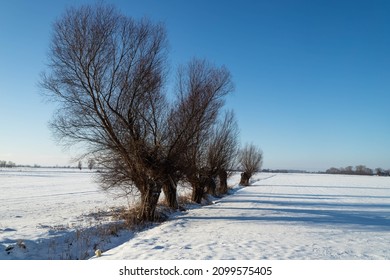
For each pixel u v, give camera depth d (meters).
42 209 27.02
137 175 21.67
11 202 32.34
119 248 13.84
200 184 33.38
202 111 24.19
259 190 57.38
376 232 17.78
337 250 13.21
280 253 12.54
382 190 62.66
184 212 26.55
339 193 53.06
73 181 70.50
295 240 15.14
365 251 13.11
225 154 35.94
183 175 25.94
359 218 23.94
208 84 25.61
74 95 20.09
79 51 19.47
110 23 20.30
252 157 73.75
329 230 18.17
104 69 20.05
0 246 13.22
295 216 24.20
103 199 35.38
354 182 101.31
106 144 20.84
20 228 17.50
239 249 13.18
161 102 22.20
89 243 15.34
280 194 48.75
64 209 27.02
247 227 18.89
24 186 54.72
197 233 16.91
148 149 21.47
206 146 32.81
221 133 35.28
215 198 40.06
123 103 20.72
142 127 21.50
